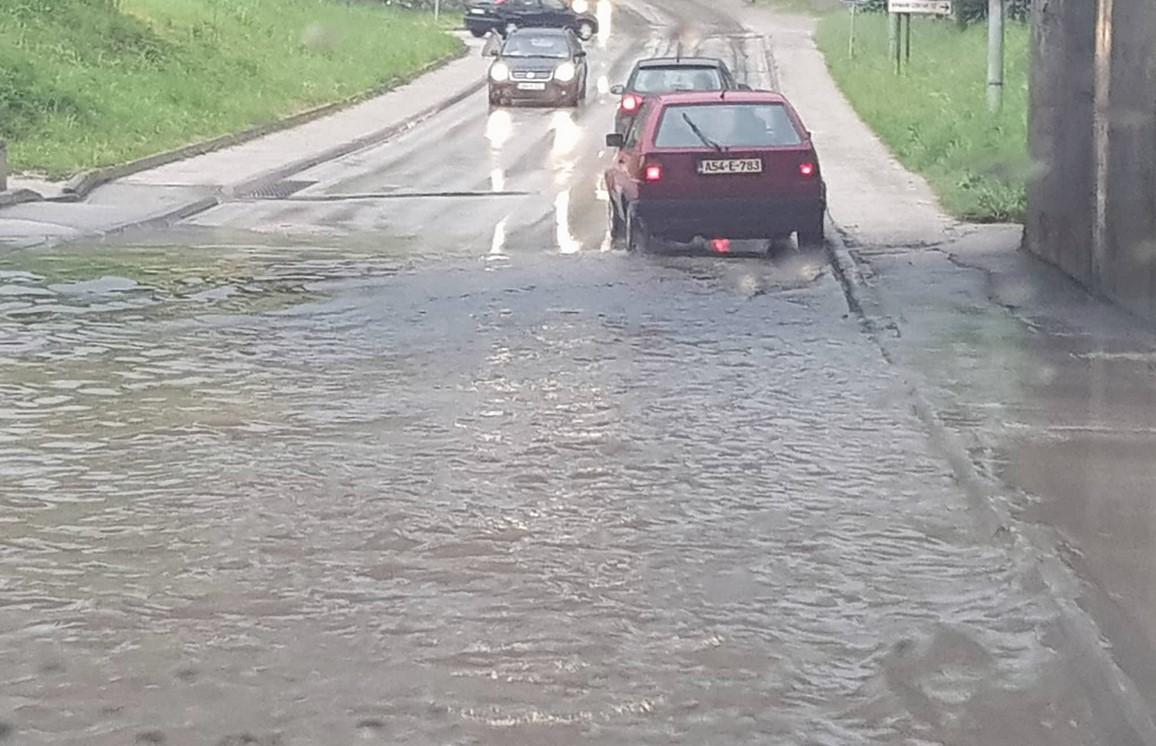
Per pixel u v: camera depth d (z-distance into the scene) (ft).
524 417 33.04
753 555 24.23
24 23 111.55
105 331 42.70
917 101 109.09
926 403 34.30
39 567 23.61
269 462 29.45
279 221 69.92
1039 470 28.91
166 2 137.18
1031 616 21.66
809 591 22.66
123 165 86.02
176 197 77.36
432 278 52.24
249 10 146.72
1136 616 21.50
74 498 27.14
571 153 96.68
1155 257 42.55
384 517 26.07
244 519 25.95
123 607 21.95
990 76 92.07
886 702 18.89
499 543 24.76
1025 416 33.14
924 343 41.16
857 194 76.64
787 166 56.90
